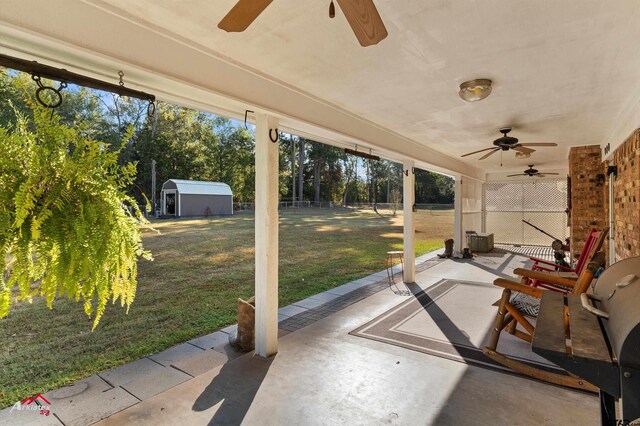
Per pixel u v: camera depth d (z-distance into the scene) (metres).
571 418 2.30
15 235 1.37
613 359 1.30
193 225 14.02
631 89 3.33
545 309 1.98
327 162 31.16
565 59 2.65
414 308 4.79
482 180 11.53
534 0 1.89
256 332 3.33
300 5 1.91
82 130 1.67
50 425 2.25
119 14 1.94
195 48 2.35
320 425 2.26
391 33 2.23
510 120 4.51
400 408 2.44
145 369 3.04
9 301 1.37
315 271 7.51
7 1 1.55
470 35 2.27
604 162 5.88
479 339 3.66
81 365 3.14
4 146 1.40
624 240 4.14
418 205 26.69
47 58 1.86
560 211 11.16
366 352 3.35
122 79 2.12
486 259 8.83
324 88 3.28
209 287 6.10
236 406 2.47
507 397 2.56
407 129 5.02
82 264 1.44
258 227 3.29
